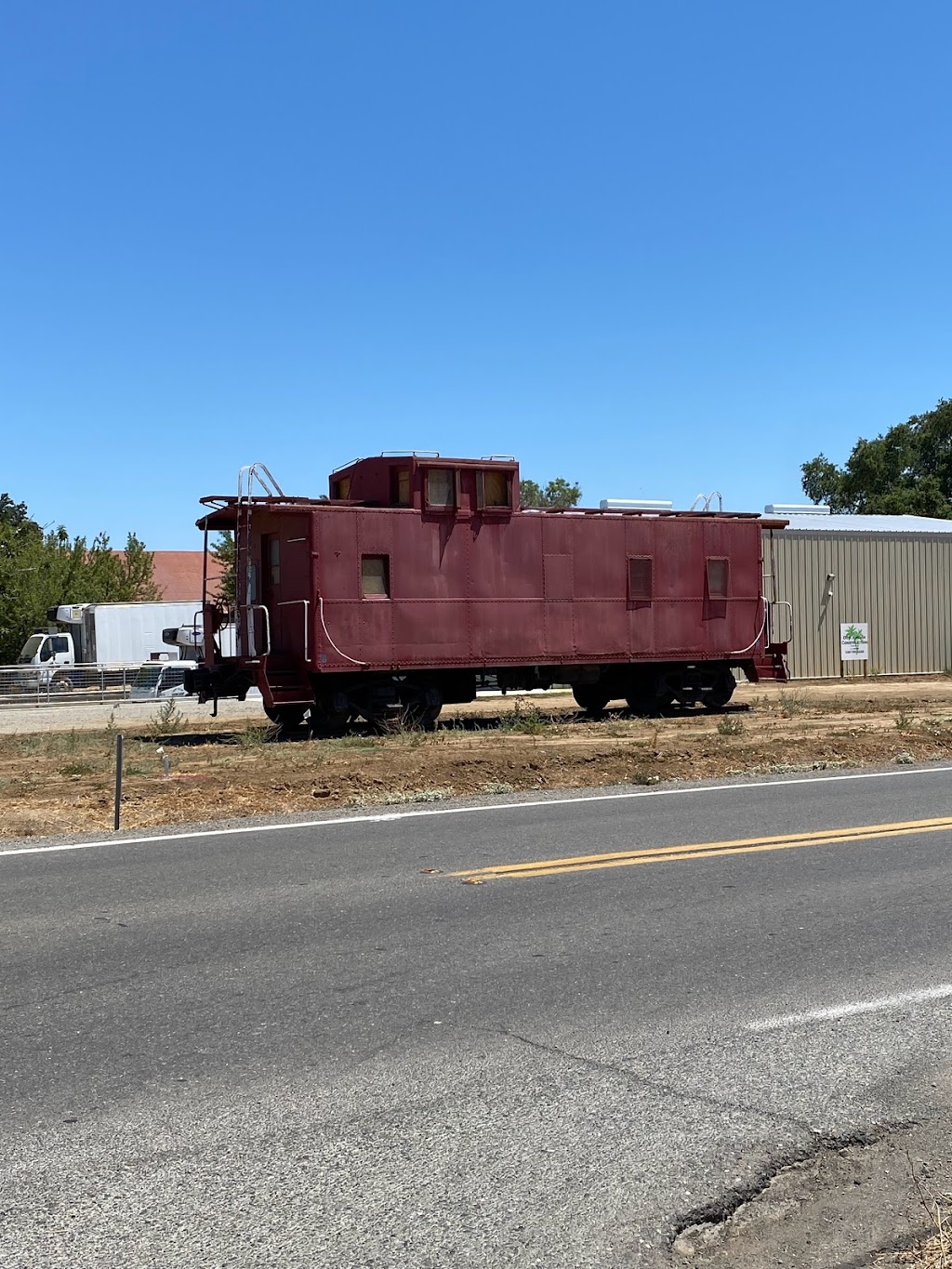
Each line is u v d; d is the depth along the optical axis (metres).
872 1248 3.47
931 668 36.97
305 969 6.10
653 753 16.02
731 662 24.05
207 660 21.20
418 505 20.56
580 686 24.12
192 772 15.09
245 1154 4.00
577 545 21.97
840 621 35.38
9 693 35.50
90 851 9.55
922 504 69.50
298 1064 4.79
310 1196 3.71
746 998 5.58
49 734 22.50
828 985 5.77
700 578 23.30
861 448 74.31
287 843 9.77
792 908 7.30
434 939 6.64
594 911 7.27
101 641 40.53
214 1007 5.50
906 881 8.04
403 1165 3.92
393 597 20.23
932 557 37.03
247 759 16.67
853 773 14.36
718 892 7.77
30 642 42.50
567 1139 4.11
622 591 22.41
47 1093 4.51
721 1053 4.89
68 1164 3.94
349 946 6.50
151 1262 3.35
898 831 9.99
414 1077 4.65
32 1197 3.71
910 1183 3.84
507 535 21.30
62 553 55.25
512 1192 3.75
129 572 65.06
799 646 34.66
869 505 72.19
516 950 6.41
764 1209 3.69
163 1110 4.35
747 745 17.19
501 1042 5.02
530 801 12.13
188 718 27.25
